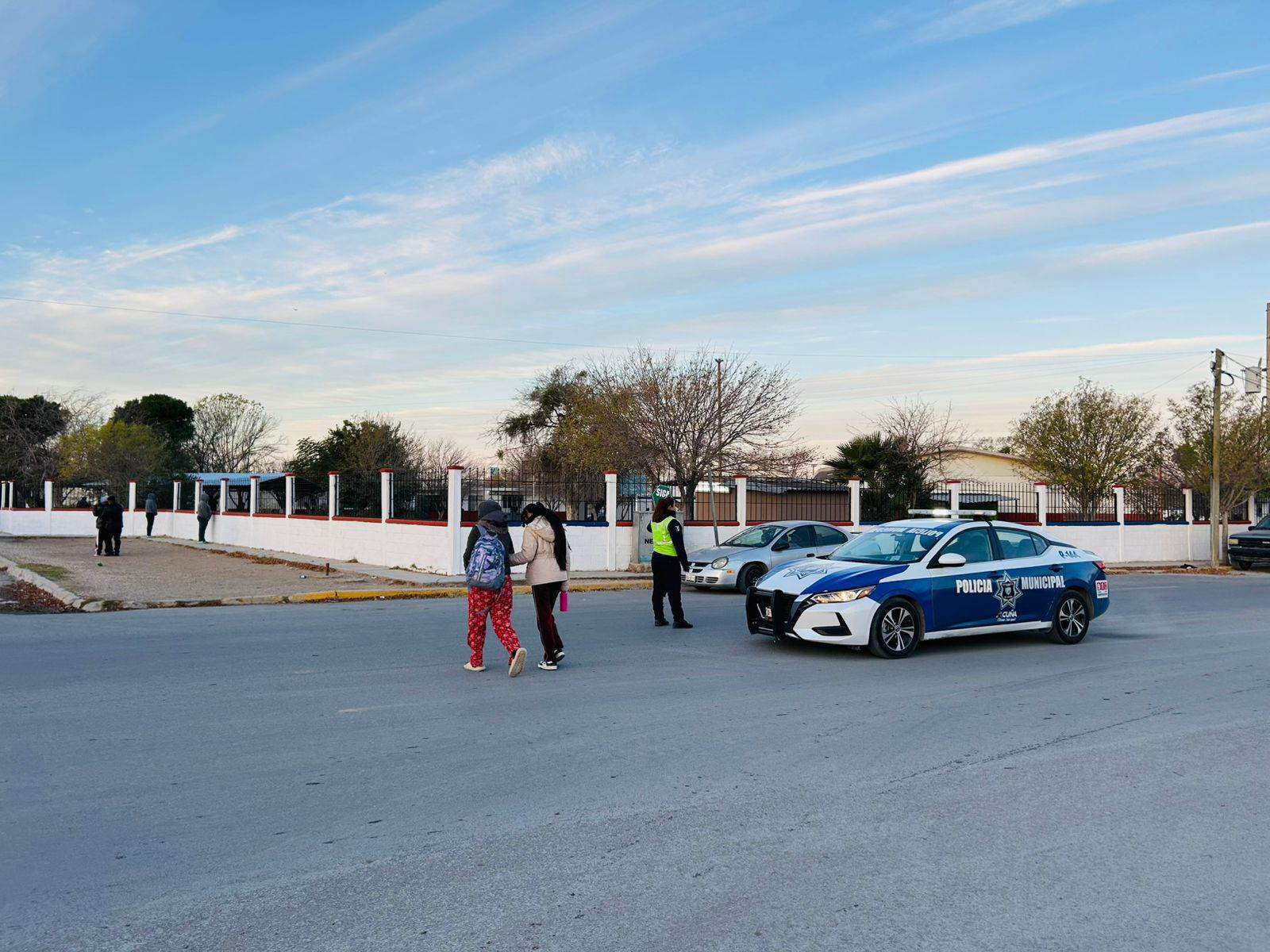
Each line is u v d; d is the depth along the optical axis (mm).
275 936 3984
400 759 6570
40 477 57750
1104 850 4973
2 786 5941
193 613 15125
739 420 33406
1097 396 37156
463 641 11938
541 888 4465
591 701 8461
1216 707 8375
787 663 10461
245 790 5891
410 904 4293
